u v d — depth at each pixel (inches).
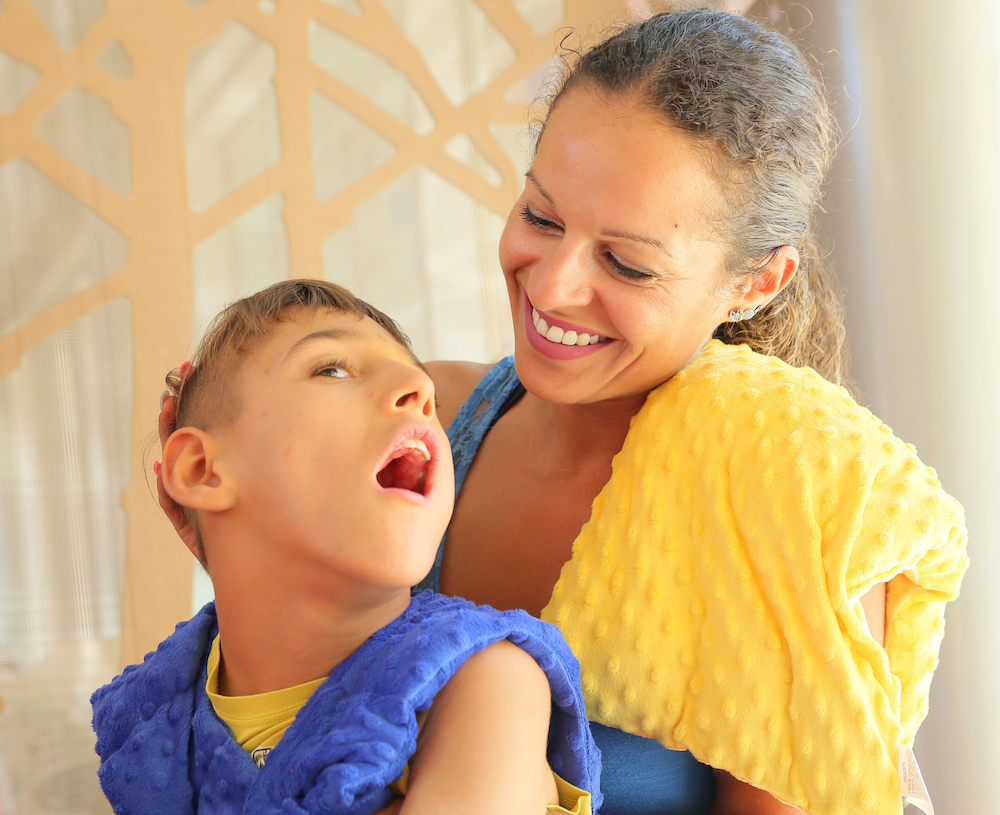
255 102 75.5
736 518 27.3
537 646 24.9
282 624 26.5
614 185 27.5
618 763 29.6
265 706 26.5
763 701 25.7
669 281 28.6
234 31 75.1
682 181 27.6
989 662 50.7
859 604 26.7
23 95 72.2
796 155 30.1
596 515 29.8
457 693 23.8
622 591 27.9
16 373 72.8
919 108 52.2
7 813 73.0
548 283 28.3
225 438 27.0
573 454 33.5
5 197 72.1
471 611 25.6
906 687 28.7
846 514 26.0
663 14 31.2
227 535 26.8
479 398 37.8
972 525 51.1
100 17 72.9
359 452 25.5
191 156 74.7
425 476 27.0
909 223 52.6
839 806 24.7
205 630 29.9
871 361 54.3
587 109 28.4
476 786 22.3
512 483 34.4
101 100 73.2
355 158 77.2
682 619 27.4
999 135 51.5
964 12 51.4
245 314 28.9
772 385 28.9
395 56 77.0
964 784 50.9
